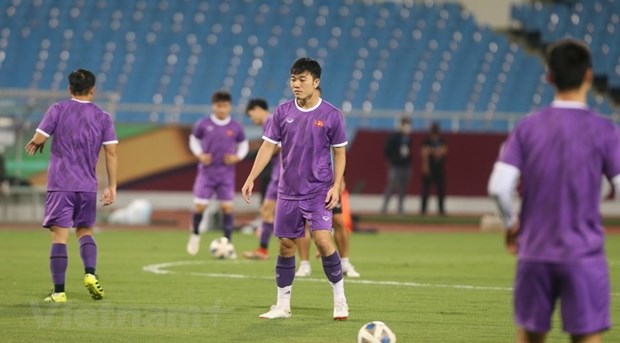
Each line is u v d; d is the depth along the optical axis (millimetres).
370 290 41031
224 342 27500
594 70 119062
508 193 19688
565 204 19500
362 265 53312
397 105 113625
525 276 19734
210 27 120562
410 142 94750
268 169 64125
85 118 35812
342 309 31953
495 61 117875
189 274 46906
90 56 117688
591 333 19297
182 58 117188
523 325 19766
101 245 65938
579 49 19812
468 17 122438
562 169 19547
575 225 19469
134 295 38219
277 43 118875
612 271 51625
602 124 19734
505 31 124500
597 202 19641
